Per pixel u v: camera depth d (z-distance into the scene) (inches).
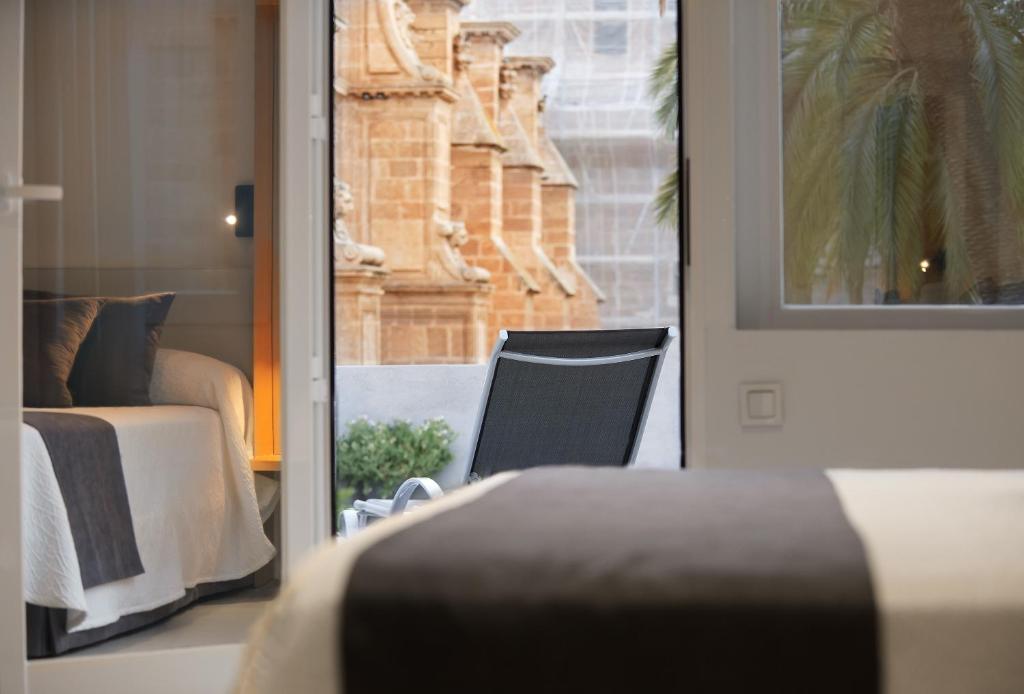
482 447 132.3
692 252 108.3
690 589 34.9
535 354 126.5
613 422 135.1
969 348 105.3
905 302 111.9
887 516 41.8
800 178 111.9
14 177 102.2
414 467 371.2
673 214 412.5
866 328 110.7
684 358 109.4
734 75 110.7
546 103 510.3
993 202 111.8
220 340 115.0
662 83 439.2
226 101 115.8
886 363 105.6
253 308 115.2
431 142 474.0
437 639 35.3
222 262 115.3
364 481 372.8
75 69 114.6
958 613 34.0
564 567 36.2
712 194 107.8
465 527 40.5
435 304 478.9
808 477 53.2
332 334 114.2
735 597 34.7
